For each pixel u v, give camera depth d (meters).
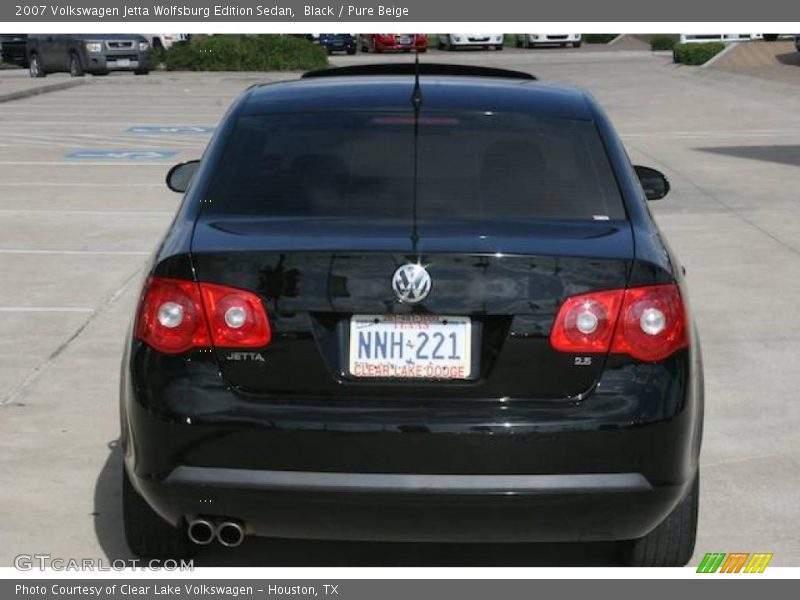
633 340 3.78
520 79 5.14
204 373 3.79
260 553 4.70
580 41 53.38
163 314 3.84
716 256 10.29
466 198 4.14
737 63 36.38
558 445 3.70
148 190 14.30
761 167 15.97
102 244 10.89
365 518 3.75
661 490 3.79
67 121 23.77
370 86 4.79
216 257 3.81
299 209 4.11
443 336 3.74
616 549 4.70
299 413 3.71
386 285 3.72
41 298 8.82
